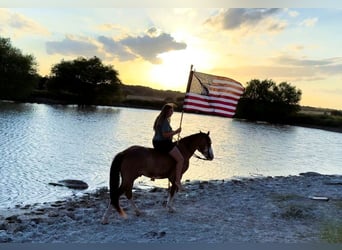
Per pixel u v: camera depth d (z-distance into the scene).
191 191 14.16
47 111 65.19
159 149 9.45
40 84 105.19
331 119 99.56
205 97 11.11
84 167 19.95
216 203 11.73
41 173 17.66
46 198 13.26
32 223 9.49
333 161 31.62
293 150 38.16
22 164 19.50
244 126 74.25
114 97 104.50
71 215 10.31
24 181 15.80
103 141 32.34
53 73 97.88
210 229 8.76
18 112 57.00
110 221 9.43
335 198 12.66
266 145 40.44
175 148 9.57
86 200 12.78
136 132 42.62
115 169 9.03
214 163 24.59
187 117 97.81
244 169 23.22
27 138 29.84
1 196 13.27
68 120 50.56
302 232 8.66
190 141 10.19
